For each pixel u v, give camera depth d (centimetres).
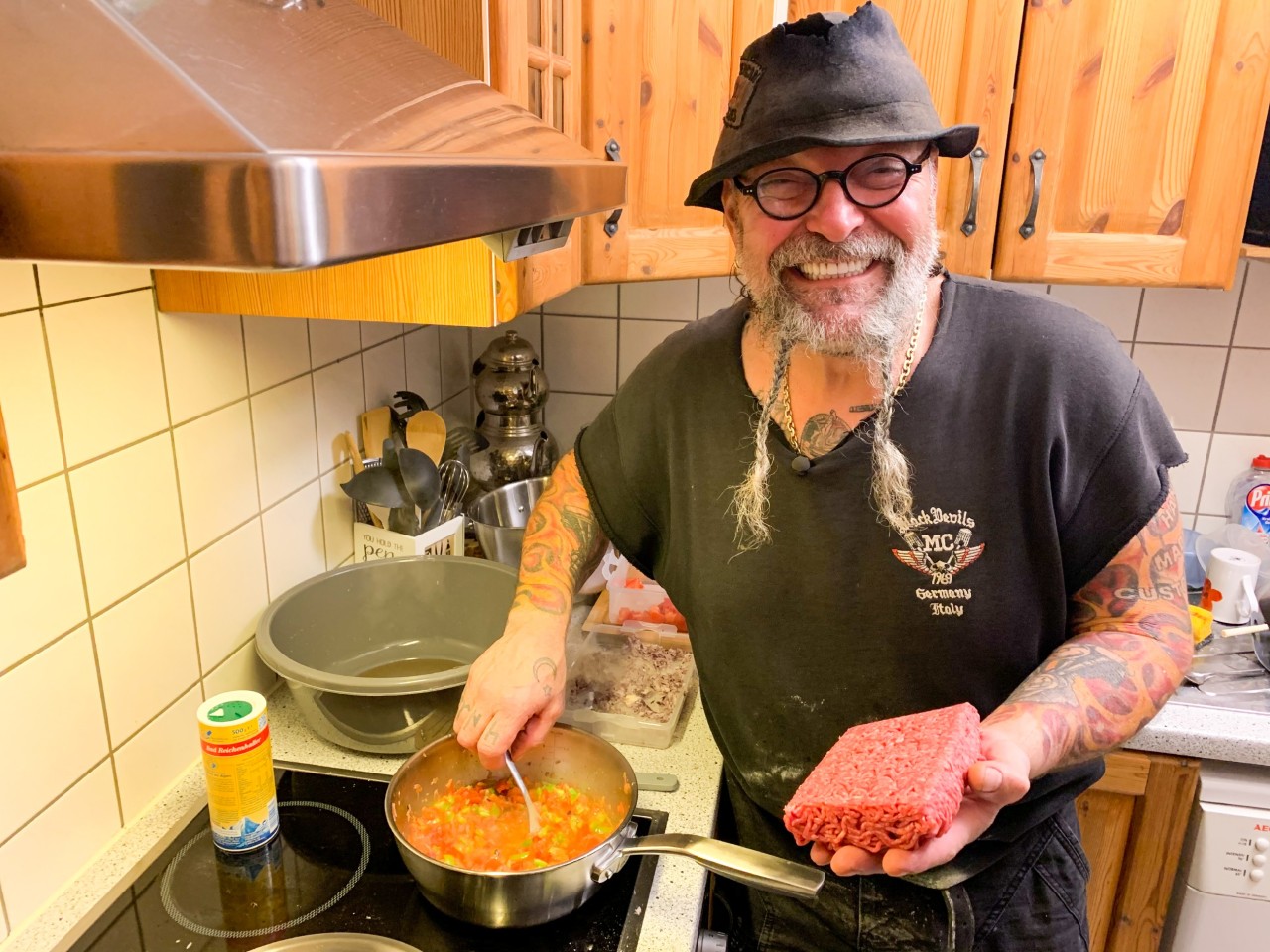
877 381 89
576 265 128
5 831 84
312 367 132
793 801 76
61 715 90
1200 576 165
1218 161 132
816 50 82
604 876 87
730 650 99
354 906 90
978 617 90
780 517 94
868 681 94
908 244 86
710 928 119
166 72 45
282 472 126
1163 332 170
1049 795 97
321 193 39
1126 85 131
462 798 104
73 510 89
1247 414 172
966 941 97
